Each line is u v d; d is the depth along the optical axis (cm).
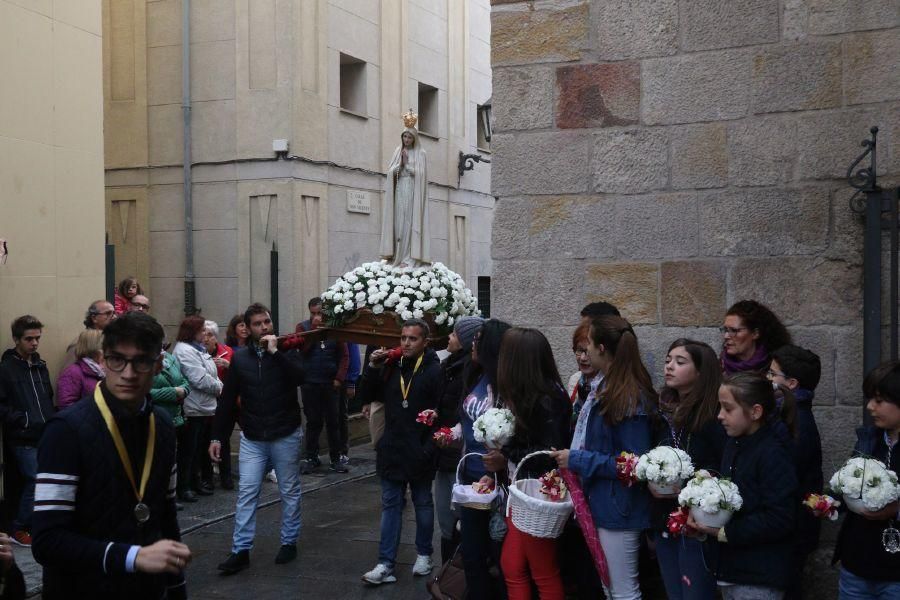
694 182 522
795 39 502
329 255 1237
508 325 479
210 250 1194
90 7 870
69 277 841
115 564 277
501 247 559
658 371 529
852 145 492
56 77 828
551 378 452
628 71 534
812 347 499
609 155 538
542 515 411
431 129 1564
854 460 359
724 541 362
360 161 1312
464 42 1648
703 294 521
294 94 1157
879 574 366
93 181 873
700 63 520
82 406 296
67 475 287
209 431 927
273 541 756
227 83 1180
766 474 362
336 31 1252
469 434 481
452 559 512
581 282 544
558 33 546
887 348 482
